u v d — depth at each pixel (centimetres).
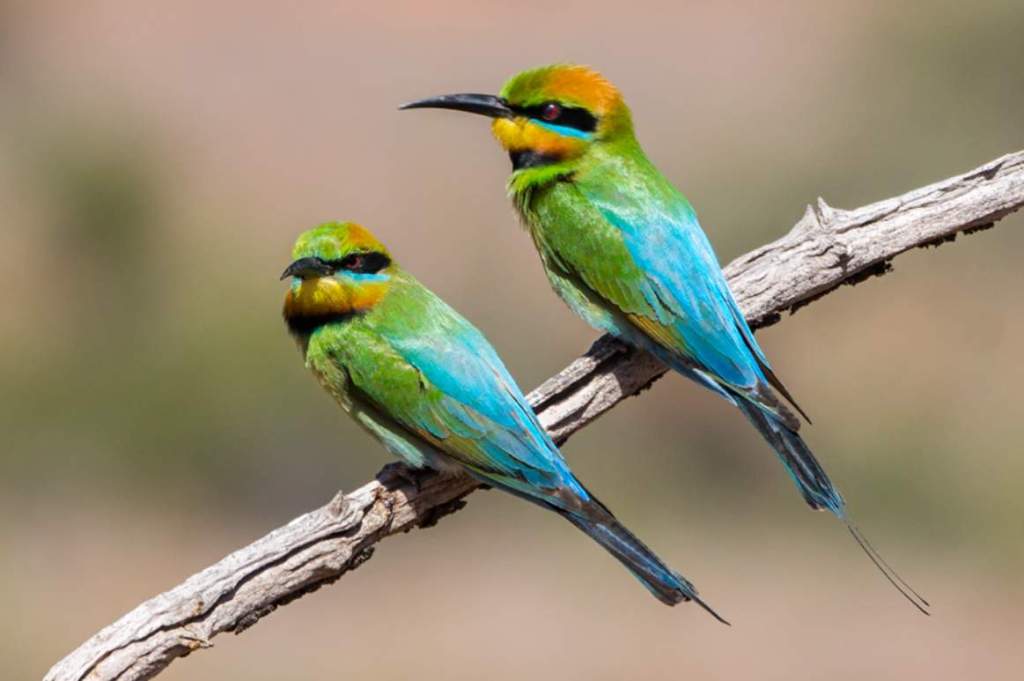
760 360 784
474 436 743
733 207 1833
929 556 1572
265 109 2153
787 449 763
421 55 2325
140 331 1727
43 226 1816
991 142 1848
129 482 1670
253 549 689
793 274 783
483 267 1909
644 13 2364
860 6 1955
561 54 2312
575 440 1691
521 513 1648
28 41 2270
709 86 2147
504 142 862
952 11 1864
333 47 2336
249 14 2400
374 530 725
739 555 1592
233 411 1683
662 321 805
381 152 2072
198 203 1897
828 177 1856
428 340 758
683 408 1700
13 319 1745
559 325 1820
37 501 1650
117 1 2411
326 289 766
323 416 1689
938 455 1620
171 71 2233
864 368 1711
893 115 1873
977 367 1698
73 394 1689
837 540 1599
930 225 775
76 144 1889
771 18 2252
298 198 1977
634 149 855
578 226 831
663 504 1664
